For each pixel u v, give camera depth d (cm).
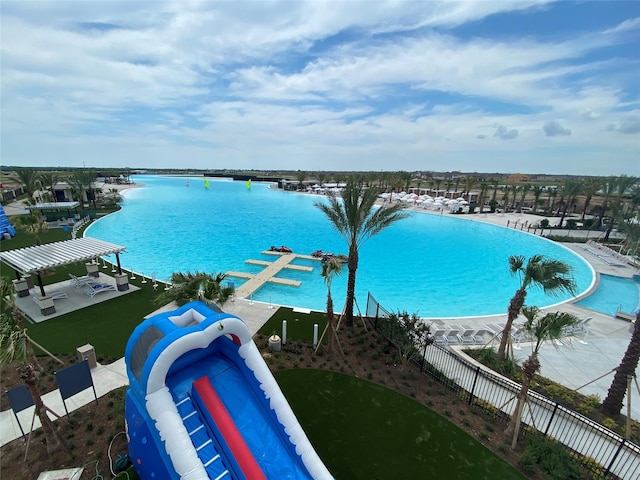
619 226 3966
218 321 738
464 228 4956
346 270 3019
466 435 1071
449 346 1650
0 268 2448
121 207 5775
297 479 702
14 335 858
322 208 1747
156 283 2184
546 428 1101
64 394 990
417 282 2780
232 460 670
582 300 2477
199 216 5347
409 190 9288
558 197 6781
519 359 1565
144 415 739
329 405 1172
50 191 5378
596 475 945
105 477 862
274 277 2692
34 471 877
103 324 1653
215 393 752
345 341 1590
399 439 1041
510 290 2653
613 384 1186
